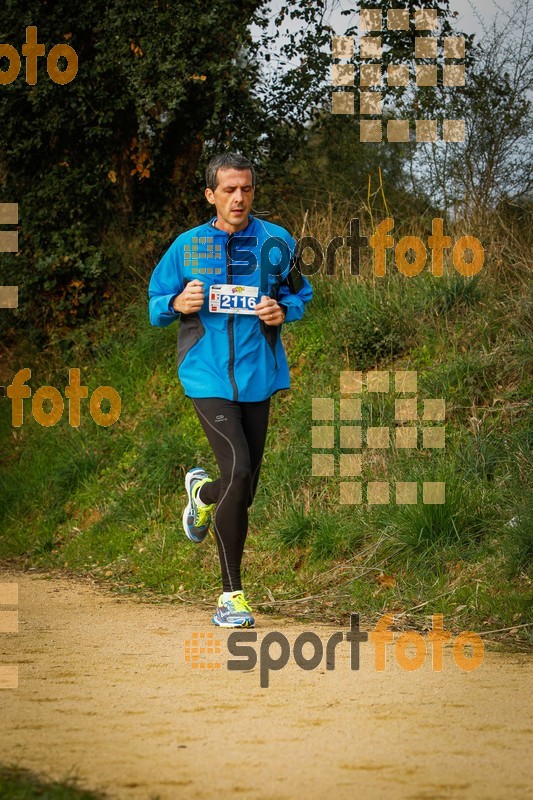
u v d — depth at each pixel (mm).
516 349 12641
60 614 8938
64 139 18484
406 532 10195
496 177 16188
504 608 8633
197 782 3770
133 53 17625
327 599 9742
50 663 6395
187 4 17531
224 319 7844
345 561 10438
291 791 3660
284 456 12484
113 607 9508
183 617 8750
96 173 18250
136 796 3590
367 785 3732
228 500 7809
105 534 12891
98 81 17938
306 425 12836
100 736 4477
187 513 8875
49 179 18188
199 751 4219
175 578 11164
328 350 14297
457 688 5695
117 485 13906
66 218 18281
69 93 17875
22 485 14820
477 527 10164
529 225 15555
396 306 14023
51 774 3854
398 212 17203
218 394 7809
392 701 5277
